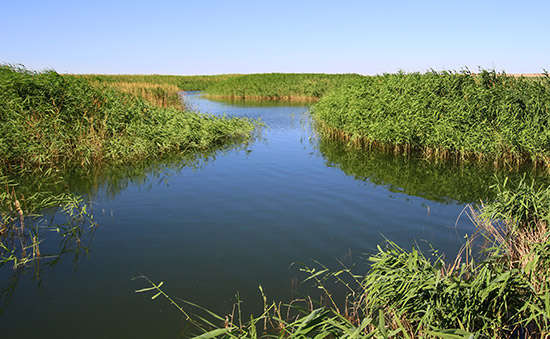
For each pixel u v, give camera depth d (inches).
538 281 168.2
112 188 373.1
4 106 508.4
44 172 433.1
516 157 469.7
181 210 308.2
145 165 478.9
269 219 287.4
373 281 169.9
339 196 346.0
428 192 359.9
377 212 303.0
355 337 113.7
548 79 548.7
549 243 171.5
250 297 184.5
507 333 147.1
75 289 191.6
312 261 221.1
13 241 249.4
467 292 142.4
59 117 541.6
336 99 735.1
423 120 532.4
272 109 1312.7
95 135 524.7
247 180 404.8
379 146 608.7
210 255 228.7
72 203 306.5
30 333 157.8
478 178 411.8
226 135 701.9
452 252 230.4
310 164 488.1
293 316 169.6
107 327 161.9
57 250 236.2
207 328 161.8
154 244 244.2
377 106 609.0
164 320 167.0
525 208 243.0
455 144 495.5
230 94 1988.2
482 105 523.8
